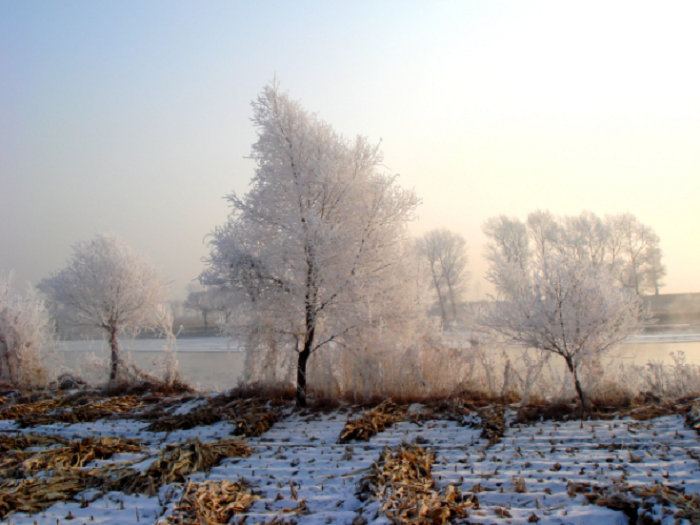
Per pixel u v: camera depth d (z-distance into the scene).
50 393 14.01
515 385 10.50
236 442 7.64
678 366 9.78
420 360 10.77
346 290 9.80
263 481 6.00
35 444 8.35
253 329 10.45
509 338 9.91
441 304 41.44
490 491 5.31
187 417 9.52
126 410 11.33
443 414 9.22
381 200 10.20
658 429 7.34
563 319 8.94
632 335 9.47
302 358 10.50
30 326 16.17
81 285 15.57
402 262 10.63
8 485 5.95
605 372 9.41
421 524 4.34
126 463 6.74
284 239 10.03
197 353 27.34
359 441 7.79
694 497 4.50
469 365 10.94
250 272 10.07
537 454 6.56
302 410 10.02
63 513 5.29
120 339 16.11
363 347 10.23
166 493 5.63
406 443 6.89
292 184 10.11
